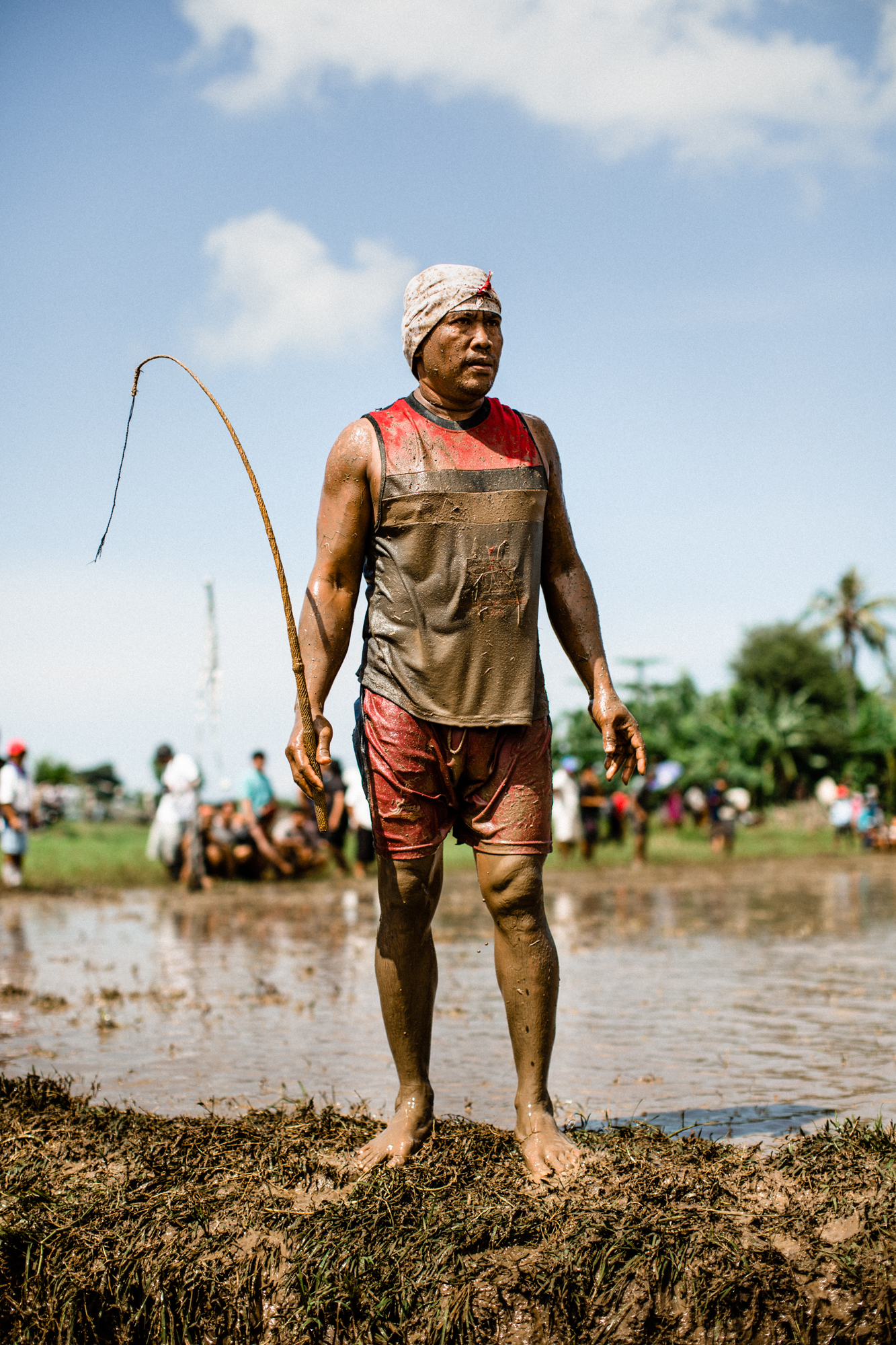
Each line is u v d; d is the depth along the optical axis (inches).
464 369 137.9
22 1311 117.3
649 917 487.8
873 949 358.0
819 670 2512.3
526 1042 137.4
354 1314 108.5
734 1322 104.0
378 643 140.8
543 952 138.3
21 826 655.8
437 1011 251.6
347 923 470.6
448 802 140.8
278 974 315.3
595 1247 109.5
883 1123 152.2
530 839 137.9
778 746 1771.7
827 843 1341.0
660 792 1305.4
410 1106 141.4
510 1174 130.7
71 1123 156.4
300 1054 204.2
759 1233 110.3
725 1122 155.6
